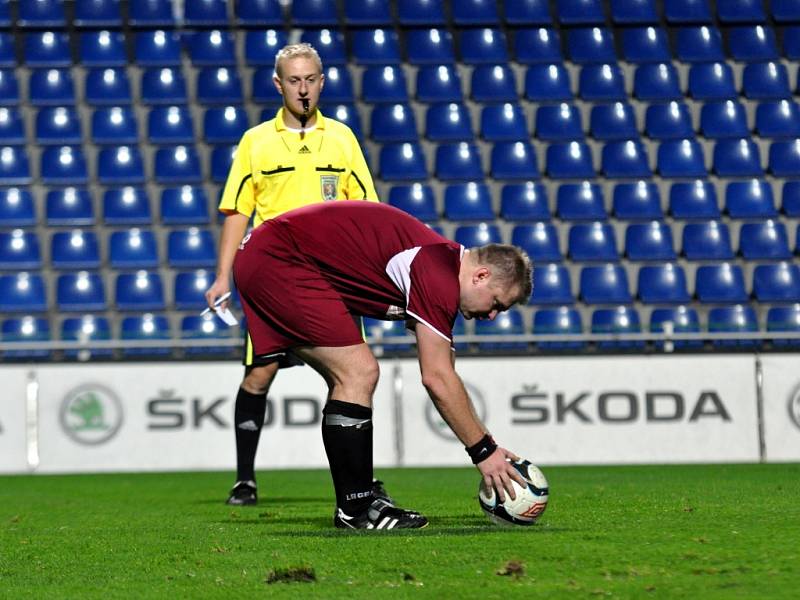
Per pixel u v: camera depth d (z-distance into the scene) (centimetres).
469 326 4531
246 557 1531
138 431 4022
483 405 4038
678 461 4069
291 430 4028
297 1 5934
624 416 4072
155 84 5588
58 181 5203
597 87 5728
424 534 1695
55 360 4022
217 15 5891
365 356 1773
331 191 2467
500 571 1315
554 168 5372
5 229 5025
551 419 4050
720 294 4919
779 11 6078
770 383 4097
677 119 5588
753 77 5791
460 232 5066
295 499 2747
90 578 1406
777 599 1132
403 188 5216
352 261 1719
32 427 3997
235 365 4044
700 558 1398
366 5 5962
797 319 4884
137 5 5869
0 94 5509
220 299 2477
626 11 6022
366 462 1803
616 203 5212
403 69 5756
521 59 5831
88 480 3694
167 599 1227
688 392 4084
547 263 4991
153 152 5322
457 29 5944
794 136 5566
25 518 2356
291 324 1745
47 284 4831
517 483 1745
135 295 4803
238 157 2488
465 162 5378
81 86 5584
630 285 4956
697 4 6062
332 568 1395
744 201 5259
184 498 2902
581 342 4172
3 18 5747
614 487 2827
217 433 4038
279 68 2425
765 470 3559
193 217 5119
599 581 1253
